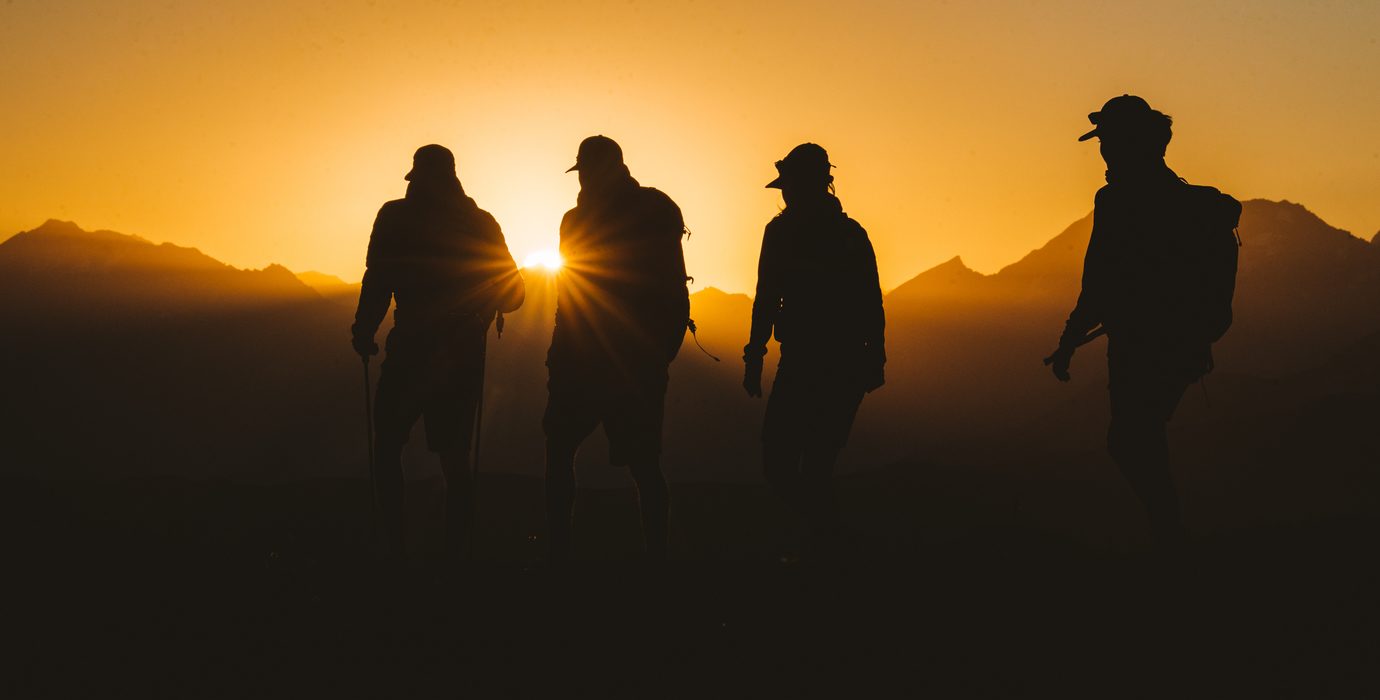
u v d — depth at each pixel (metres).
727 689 4.03
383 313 6.40
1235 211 5.41
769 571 5.70
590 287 5.93
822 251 5.82
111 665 4.17
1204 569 5.18
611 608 4.98
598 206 5.97
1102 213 5.53
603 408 5.91
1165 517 5.33
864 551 5.97
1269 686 3.87
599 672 4.20
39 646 4.33
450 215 6.40
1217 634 4.36
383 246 6.34
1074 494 39.84
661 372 5.98
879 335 5.89
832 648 4.41
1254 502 55.03
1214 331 5.33
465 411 6.35
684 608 4.97
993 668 4.15
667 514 6.03
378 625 4.69
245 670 4.18
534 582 5.48
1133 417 5.39
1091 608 4.77
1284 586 4.89
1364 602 4.57
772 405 5.91
